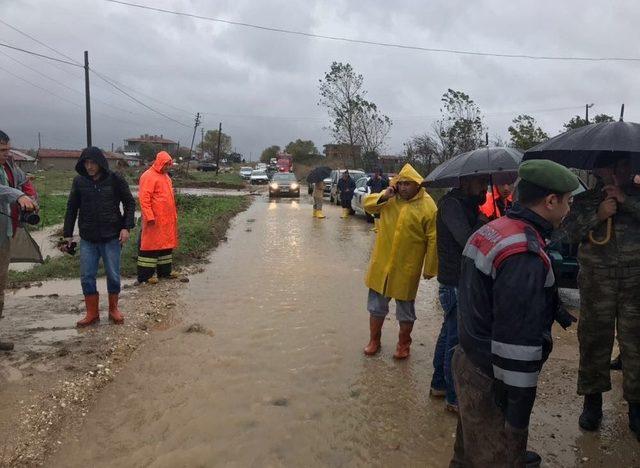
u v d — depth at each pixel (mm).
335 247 12945
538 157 4281
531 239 2527
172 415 4340
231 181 56188
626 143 3641
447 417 4398
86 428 4133
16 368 5070
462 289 2787
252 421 4266
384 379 5113
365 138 40906
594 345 4055
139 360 5477
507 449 2613
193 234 13023
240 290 8383
